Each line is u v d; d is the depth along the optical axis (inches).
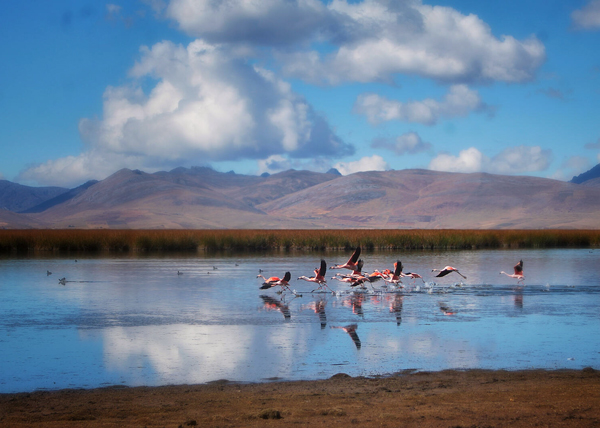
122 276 1721.2
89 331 884.6
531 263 2167.8
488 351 754.2
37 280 1596.9
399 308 1103.0
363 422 475.5
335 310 1081.4
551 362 700.7
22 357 727.7
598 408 512.1
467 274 1747.0
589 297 1248.2
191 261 2345.0
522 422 473.7
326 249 3321.9
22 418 501.7
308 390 585.9
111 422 486.6
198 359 715.4
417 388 589.0
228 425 472.4
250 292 1348.4
